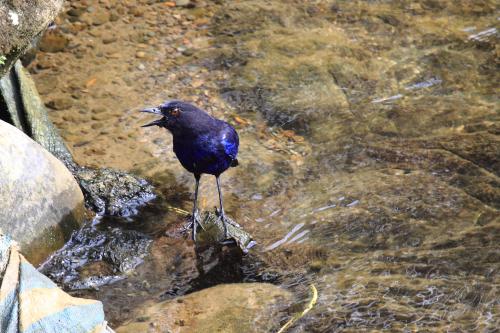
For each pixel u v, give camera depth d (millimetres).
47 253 10789
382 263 10508
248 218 11672
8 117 12398
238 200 12078
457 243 10805
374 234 11133
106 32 16188
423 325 9227
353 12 17141
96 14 16719
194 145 10789
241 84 14781
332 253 10812
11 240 8148
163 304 9844
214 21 16781
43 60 15242
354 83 14828
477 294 9750
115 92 14508
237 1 17516
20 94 12578
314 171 12648
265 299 9797
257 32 16438
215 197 12188
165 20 16734
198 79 14945
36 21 9844
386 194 11945
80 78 14828
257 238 11234
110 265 10719
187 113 10648
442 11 17203
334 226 11352
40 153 11047
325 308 9594
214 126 10797
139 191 12125
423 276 10156
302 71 15125
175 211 11898
